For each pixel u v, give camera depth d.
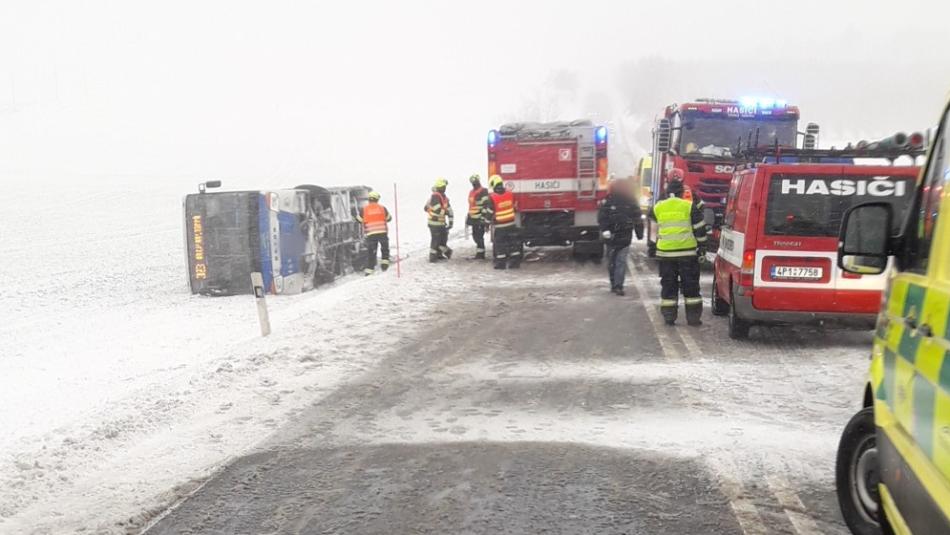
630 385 7.88
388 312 12.60
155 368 9.80
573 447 6.04
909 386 3.44
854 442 4.40
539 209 18.61
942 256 3.24
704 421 6.63
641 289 14.66
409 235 29.36
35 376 9.85
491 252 22.16
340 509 4.98
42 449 6.30
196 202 16.00
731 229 10.49
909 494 3.23
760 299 9.42
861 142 11.42
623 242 13.91
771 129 17.12
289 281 15.96
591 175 18.45
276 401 7.61
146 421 6.99
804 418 6.70
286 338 10.59
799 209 9.30
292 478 5.55
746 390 7.60
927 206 3.63
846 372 8.30
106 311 14.78
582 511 4.84
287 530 4.70
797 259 9.31
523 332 10.84
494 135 18.44
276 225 15.85
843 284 9.23
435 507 4.97
